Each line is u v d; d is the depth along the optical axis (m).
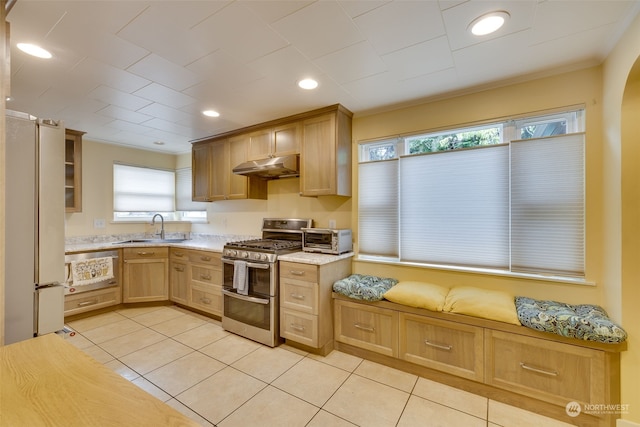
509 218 2.28
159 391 1.99
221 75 2.17
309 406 1.85
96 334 2.90
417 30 1.65
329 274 2.60
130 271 3.62
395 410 1.82
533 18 1.54
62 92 2.44
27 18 1.51
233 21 1.56
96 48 1.81
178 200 4.89
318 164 2.87
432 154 2.60
